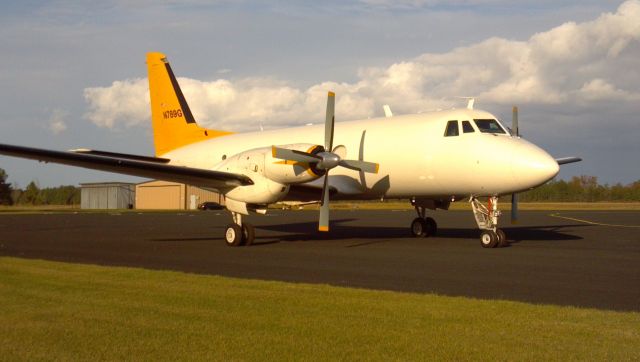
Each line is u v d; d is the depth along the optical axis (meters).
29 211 60.78
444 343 6.20
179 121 24.14
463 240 18.78
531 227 25.17
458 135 17.19
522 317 7.32
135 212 53.34
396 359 5.73
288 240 19.25
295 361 5.69
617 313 7.55
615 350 5.94
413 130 18.12
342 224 29.12
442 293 9.22
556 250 15.38
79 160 15.73
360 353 5.91
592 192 86.88
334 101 17.30
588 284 10.03
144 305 8.02
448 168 17.22
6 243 18.38
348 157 19.30
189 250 16.11
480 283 10.17
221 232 23.77
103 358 5.77
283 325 6.93
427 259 13.59
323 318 7.27
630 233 21.36
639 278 10.67
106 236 21.48
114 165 16.05
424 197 18.84
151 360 5.72
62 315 7.42
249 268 12.24
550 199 87.75
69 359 5.74
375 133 18.98
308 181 16.78
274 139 21.42
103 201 81.88
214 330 6.72
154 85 24.59
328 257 14.18
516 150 16.17
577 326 6.85
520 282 10.26
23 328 6.79
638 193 84.25
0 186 98.50
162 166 16.38
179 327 6.84
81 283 9.85
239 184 17.36
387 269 11.98
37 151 15.05
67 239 20.06
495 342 6.23
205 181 17.34
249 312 7.60
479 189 16.75
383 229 25.03
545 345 6.11
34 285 9.64
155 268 12.26
